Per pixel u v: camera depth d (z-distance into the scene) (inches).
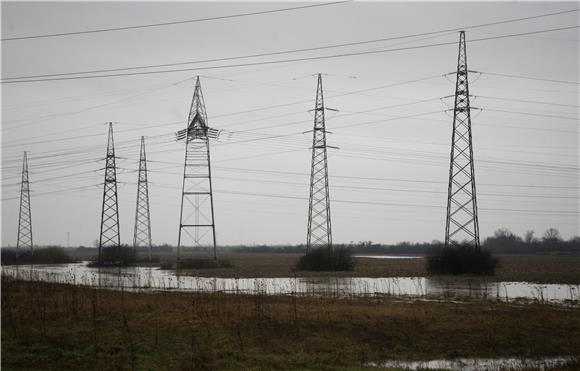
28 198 4965.6
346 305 1610.5
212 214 3809.1
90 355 1008.2
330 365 1004.6
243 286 2372.0
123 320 1337.4
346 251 3560.5
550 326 1348.4
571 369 1024.2
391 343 1198.3
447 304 1669.5
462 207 3036.4
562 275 2960.1
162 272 3476.9
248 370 940.0
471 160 2987.2
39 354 1003.3
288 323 1328.7
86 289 2057.1
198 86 3671.3
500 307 1609.3
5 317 1343.5
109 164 4087.1
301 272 3326.8
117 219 4072.3
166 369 932.6
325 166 3462.1
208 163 3708.2
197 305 1566.2
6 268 4025.6
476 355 1130.7
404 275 3034.0
